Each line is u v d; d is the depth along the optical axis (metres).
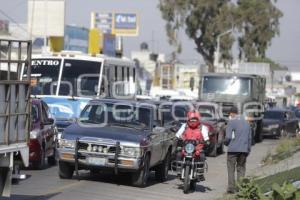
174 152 37.59
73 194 30.27
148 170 34.28
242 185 23.64
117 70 54.88
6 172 23.88
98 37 137.12
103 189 32.34
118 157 32.50
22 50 26.05
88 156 32.91
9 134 23.38
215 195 33.03
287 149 57.12
